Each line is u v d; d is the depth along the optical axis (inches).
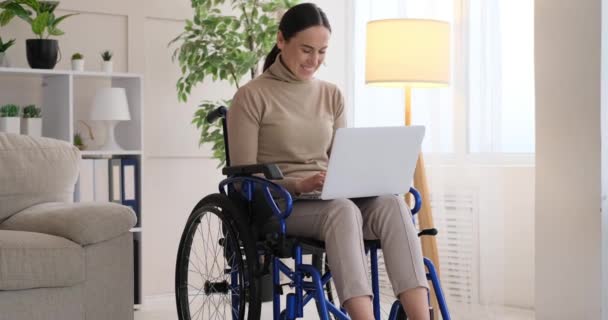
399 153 86.9
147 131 152.3
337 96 100.5
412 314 82.8
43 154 109.5
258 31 145.9
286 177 90.8
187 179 156.6
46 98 141.8
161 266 154.3
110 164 139.9
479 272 129.3
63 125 135.6
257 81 96.3
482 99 130.0
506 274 135.3
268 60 100.6
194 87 156.6
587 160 112.0
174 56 149.3
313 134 96.3
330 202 85.6
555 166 117.0
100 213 98.5
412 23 117.5
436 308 122.7
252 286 85.8
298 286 83.9
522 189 133.8
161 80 153.3
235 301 97.3
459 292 131.7
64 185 111.0
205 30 142.3
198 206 96.0
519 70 132.9
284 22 95.6
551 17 116.9
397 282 84.0
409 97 125.4
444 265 134.0
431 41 118.0
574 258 114.3
